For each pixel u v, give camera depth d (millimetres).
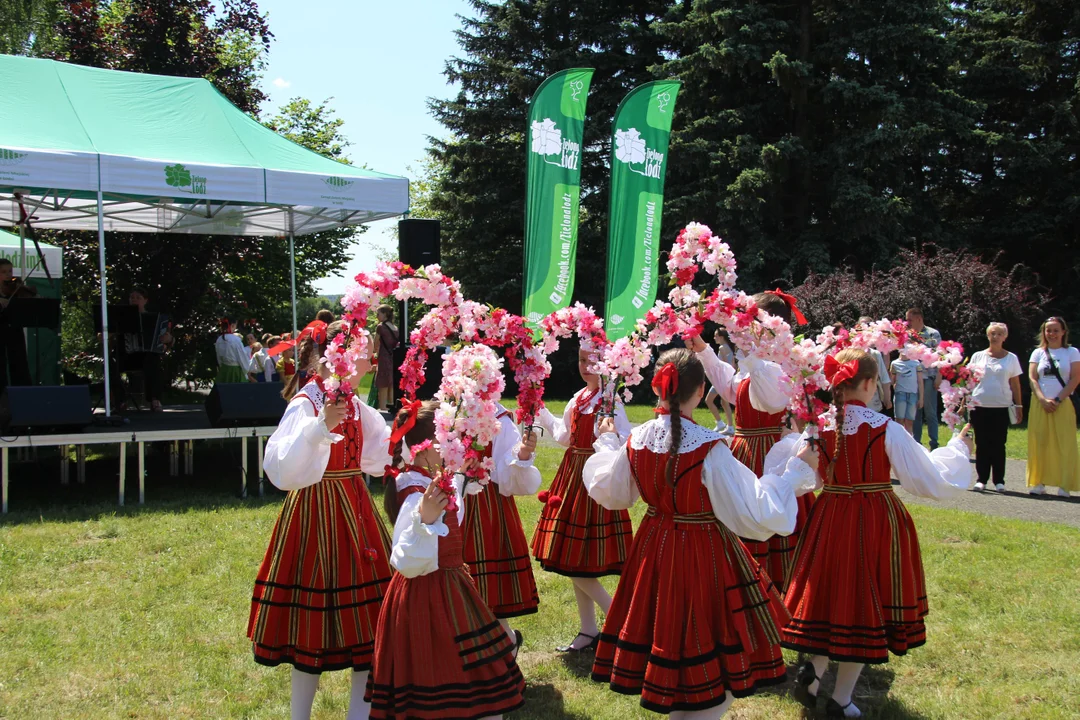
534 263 8828
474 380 2754
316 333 3473
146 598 4953
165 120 8812
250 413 7699
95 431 7477
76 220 11359
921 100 17812
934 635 4410
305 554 3225
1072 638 4316
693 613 2916
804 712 3648
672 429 2969
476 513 3891
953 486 3451
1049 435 7707
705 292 3559
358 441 3367
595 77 20328
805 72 16969
